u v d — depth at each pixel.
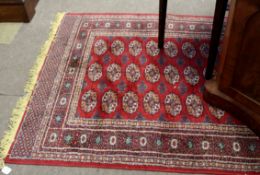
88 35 1.73
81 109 1.40
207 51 1.59
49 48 1.67
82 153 1.25
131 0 1.92
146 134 1.30
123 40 1.69
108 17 1.82
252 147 1.24
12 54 1.66
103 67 1.57
